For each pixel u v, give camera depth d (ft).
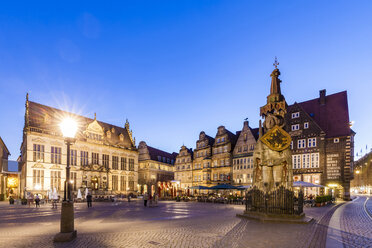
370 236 33.32
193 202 122.01
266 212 48.67
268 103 55.01
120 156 198.90
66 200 31.78
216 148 184.96
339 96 148.36
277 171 50.85
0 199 141.90
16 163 148.97
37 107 157.07
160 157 247.70
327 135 138.10
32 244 28.63
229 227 39.86
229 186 116.78
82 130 176.35
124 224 44.24
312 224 42.91
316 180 134.72
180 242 29.53
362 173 333.01
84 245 28.12
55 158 152.87
